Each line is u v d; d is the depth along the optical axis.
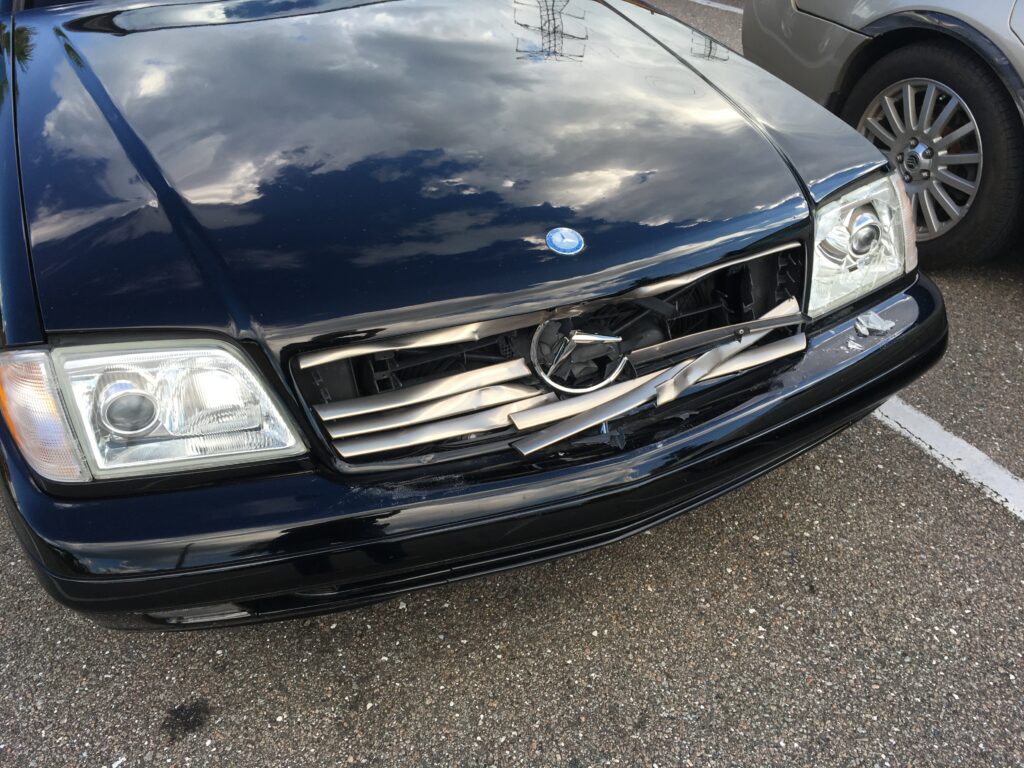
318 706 1.73
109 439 1.34
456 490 1.43
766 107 1.94
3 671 1.82
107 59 1.99
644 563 2.03
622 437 1.54
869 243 1.78
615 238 1.53
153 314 1.35
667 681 1.76
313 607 1.48
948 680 1.75
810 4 3.35
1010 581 1.96
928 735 1.64
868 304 1.81
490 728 1.68
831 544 2.07
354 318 1.37
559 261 1.47
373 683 1.78
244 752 1.65
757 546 2.07
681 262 1.54
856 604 1.92
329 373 1.42
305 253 1.43
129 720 1.72
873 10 3.10
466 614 1.92
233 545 1.35
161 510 1.35
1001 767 1.59
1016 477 2.27
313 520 1.38
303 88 1.83
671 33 2.29
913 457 2.33
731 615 1.90
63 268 1.40
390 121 1.73
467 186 1.58
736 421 1.60
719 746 1.63
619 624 1.88
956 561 2.02
